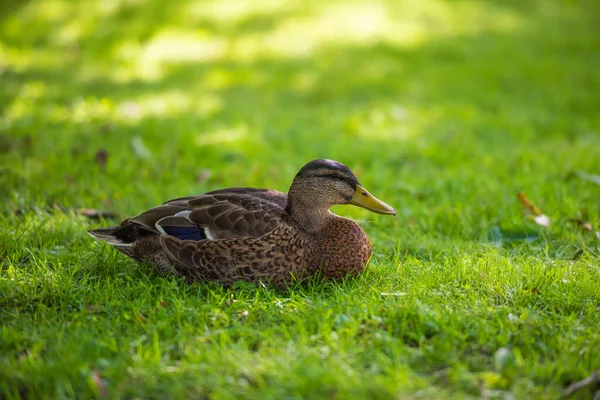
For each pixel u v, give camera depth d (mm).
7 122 14836
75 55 22312
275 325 6516
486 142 15180
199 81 20016
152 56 22328
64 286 7297
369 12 27750
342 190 7633
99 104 16719
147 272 7824
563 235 9180
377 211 7684
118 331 6367
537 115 17719
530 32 27859
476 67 22234
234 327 6492
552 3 33688
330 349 5992
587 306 6945
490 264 7910
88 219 9766
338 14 27266
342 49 23547
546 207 10227
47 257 8188
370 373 5586
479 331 6297
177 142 13945
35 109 16141
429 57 23281
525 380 5609
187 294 7262
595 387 5500
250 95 18750
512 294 7270
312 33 25078
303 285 7520
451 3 30766
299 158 13516
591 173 12367
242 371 5633
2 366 5637
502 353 5773
